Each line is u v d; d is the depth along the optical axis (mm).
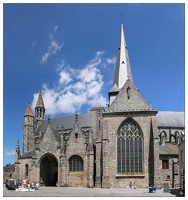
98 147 58719
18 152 85562
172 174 56906
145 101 57750
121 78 86438
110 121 57500
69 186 61844
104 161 54688
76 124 64875
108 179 54031
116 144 56375
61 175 62375
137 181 53969
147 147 55156
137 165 54938
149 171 54062
